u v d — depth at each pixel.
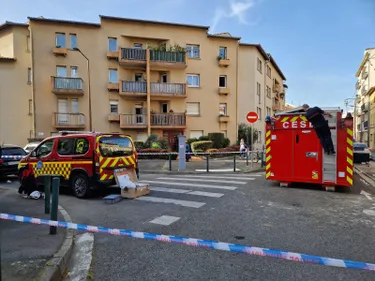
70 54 25.05
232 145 27.77
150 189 9.23
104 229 3.86
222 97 28.62
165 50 26.41
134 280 3.49
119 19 25.88
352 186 9.73
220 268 3.76
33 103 24.22
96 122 25.62
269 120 9.68
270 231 5.15
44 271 3.49
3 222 5.59
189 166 16.22
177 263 3.93
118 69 26.22
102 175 8.02
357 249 4.32
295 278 3.48
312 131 9.04
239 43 29.39
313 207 6.86
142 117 26.12
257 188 9.34
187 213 6.41
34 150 9.23
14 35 25.09
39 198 8.16
